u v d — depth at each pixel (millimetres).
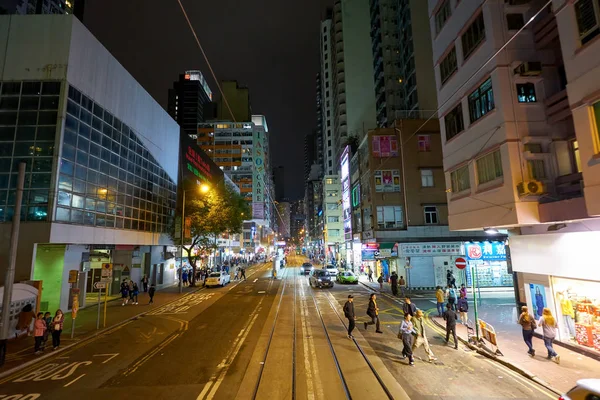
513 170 11625
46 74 19406
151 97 31094
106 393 8391
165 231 33625
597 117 8938
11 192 18172
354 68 69188
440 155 32250
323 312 18906
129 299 24734
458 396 7848
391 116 52062
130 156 26875
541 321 10484
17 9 50750
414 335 10766
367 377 9070
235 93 125875
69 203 19406
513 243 14086
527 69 11680
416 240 30578
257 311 19453
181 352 11758
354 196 43000
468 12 14180
